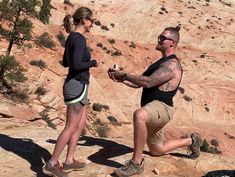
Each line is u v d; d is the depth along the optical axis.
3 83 26.09
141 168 5.40
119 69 5.21
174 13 81.94
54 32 48.38
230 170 5.91
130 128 38.16
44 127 8.47
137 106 45.41
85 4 81.12
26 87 28.94
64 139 5.13
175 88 5.34
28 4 27.80
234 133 47.56
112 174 5.50
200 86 54.88
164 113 5.29
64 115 28.59
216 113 50.91
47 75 33.34
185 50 67.19
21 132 7.51
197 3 88.38
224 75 59.47
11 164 5.86
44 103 28.14
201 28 77.38
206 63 62.00
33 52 36.09
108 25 76.06
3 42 34.56
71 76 5.05
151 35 75.31
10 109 15.64
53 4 72.38
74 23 5.00
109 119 37.84
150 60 57.88
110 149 6.43
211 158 6.44
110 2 83.38
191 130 45.41
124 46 58.84
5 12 27.45
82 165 5.61
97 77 47.62
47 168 5.12
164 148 5.95
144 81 5.12
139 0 85.25
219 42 72.81
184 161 6.16
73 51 4.87
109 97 44.94
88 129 30.48
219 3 91.19
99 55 52.59
